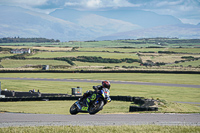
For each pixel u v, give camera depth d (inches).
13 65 7062.0
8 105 2071.9
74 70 5334.6
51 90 3284.9
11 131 584.1
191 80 4008.4
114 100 2320.4
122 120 802.8
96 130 597.6
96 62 7721.5
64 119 829.8
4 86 3644.2
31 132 577.9
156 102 1700.3
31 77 4662.9
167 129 614.9
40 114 983.0
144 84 3663.9
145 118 848.9
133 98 2234.3
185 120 818.2
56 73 5231.3
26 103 2229.3
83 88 3376.0
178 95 2765.7
